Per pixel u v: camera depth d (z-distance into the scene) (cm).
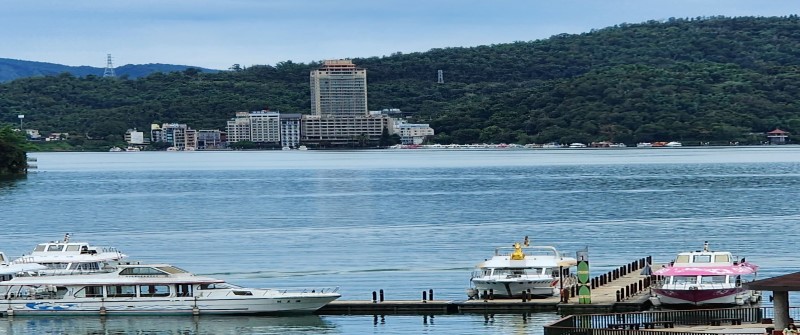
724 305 18500
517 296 19888
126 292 19888
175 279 19800
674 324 16925
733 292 18400
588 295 18938
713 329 16338
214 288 19825
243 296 19625
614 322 16838
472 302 19462
